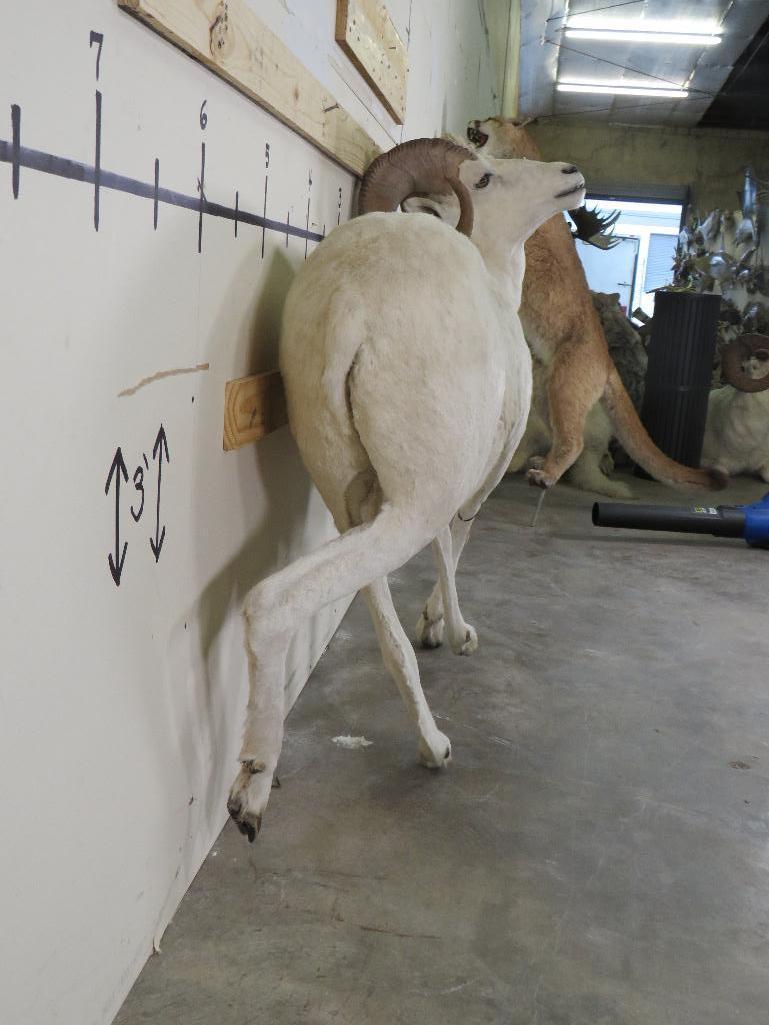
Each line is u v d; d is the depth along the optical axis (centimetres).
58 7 91
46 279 94
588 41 818
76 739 111
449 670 270
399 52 306
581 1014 141
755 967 154
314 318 158
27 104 87
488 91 680
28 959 103
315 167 216
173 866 152
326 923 157
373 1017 137
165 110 122
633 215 1362
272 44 162
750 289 795
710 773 219
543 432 566
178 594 144
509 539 425
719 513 423
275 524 204
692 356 577
